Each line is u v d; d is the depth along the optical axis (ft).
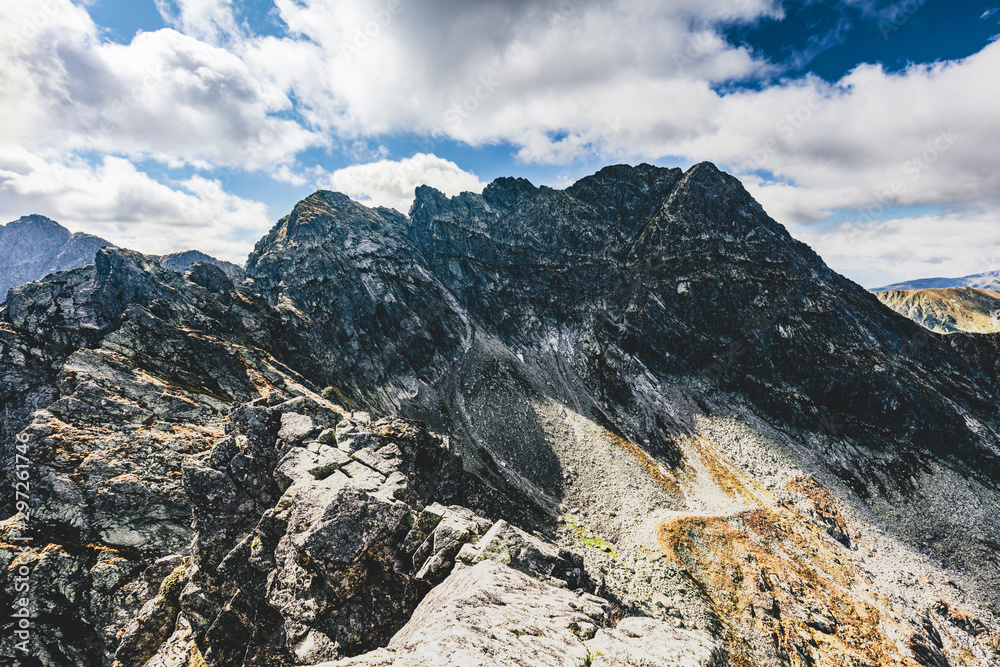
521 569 81.00
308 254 487.20
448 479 168.35
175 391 218.18
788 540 265.75
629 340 461.37
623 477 306.76
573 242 597.11
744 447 349.61
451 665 45.09
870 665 191.42
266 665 82.12
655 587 212.64
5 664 120.98
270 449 127.24
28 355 214.69
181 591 118.01
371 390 385.70
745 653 187.42
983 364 426.10
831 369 399.44
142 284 278.67
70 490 155.63
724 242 498.69
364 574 86.17
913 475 334.65
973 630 228.02
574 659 50.55
